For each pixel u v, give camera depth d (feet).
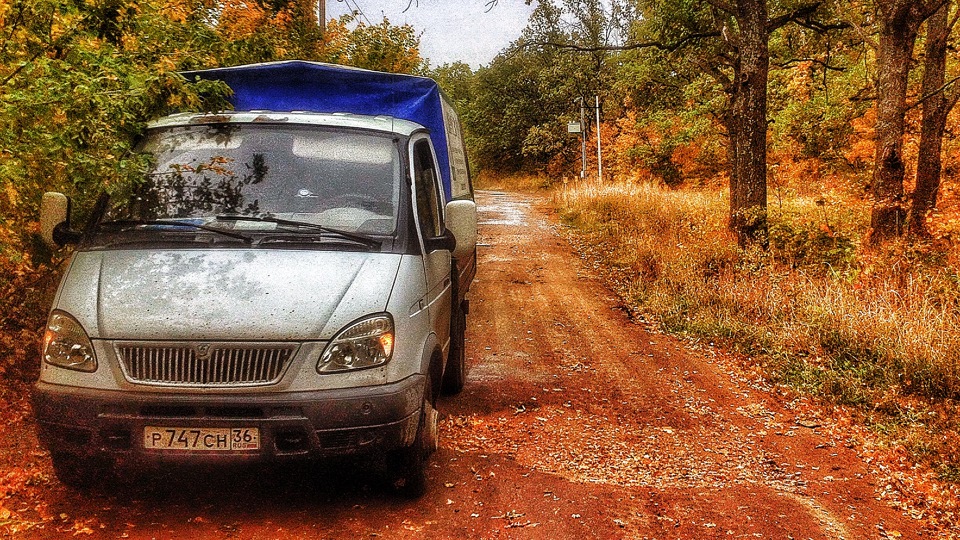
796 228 40.11
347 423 12.46
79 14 17.51
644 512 14.87
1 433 16.60
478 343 30.09
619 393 23.90
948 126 60.23
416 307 14.25
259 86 22.52
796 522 14.80
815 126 81.35
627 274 45.68
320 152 16.11
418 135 18.13
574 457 17.95
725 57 59.77
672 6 55.42
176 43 21.29
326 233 14.53
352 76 22.77
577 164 173.99
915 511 15.80
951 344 24.12
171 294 12.88
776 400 23.61
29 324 19.95
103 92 16.31
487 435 19.17
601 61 158.40
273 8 36.32
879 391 23.03
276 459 12.33
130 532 12.48
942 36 45.14
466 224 15.89
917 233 41.34
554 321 34.42
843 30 54.03
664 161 114.42
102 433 12.28
